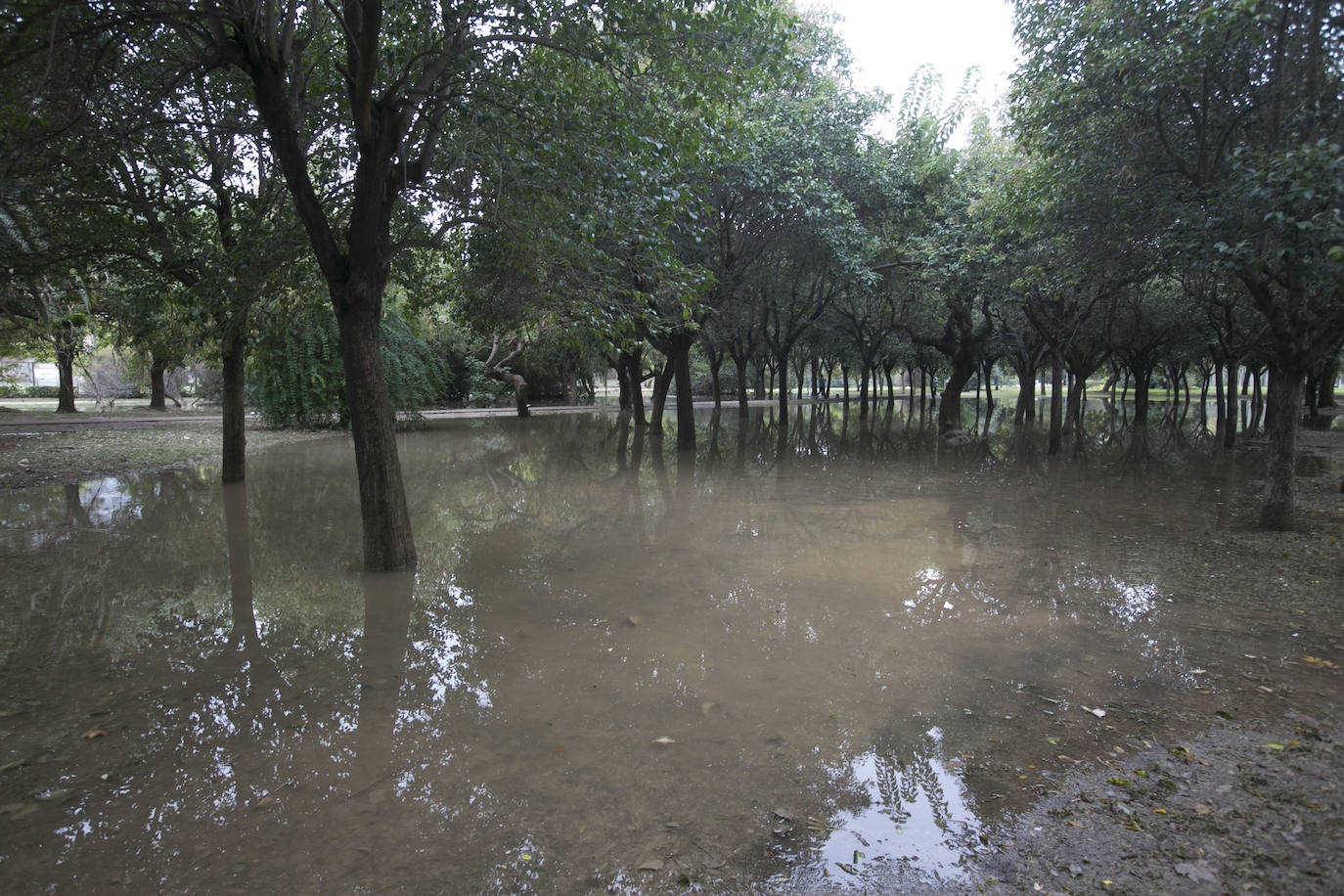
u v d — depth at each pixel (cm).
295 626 632
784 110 1560
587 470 1714
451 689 502
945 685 499
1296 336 900
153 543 936
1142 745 412
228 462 1409
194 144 1110
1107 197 980
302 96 889
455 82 741
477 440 2458
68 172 898
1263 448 2056
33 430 2305
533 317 1110
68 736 436
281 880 305
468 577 781
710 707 469
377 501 801
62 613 666
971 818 347
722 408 4597
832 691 492
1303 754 395
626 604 684
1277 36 798
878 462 1831
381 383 802
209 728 446
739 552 886
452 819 350
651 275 855
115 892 298
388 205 779
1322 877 294
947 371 4609
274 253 894
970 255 1584
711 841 331
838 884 301
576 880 304
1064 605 668
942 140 1884
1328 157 656
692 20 728
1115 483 1430
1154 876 300
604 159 738
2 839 333
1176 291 2123
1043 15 980
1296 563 775
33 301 1502
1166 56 782
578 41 739
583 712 464
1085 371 2881
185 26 679
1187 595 686
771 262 1941
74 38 639
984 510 1150
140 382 4441
